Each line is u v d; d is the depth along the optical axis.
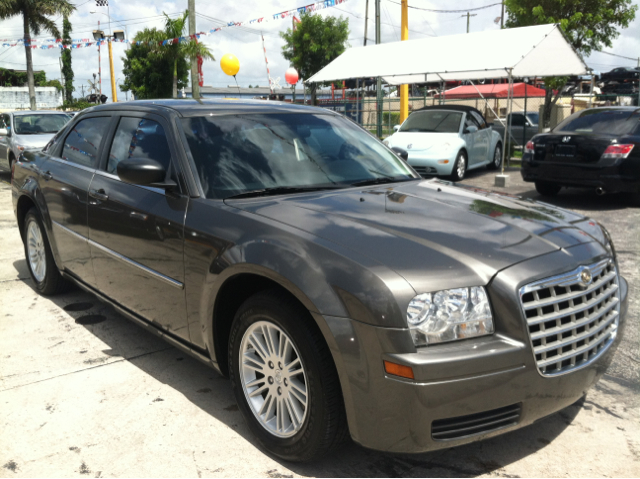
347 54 16.84
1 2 33.81
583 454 2.60
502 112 27.33
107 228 3.55
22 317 4.37
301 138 3.51
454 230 2.50
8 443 2.71
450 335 2.12
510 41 13.07
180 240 2.91
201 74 23.16
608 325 2.62
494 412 2.20
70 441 2.73
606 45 17.39
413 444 2.14
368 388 2.14
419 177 3.68
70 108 46.53
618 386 3.26
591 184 8.82
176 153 3.14
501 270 2.23
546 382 2.24
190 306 2.91
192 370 3.49
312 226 2.51
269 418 2.61
